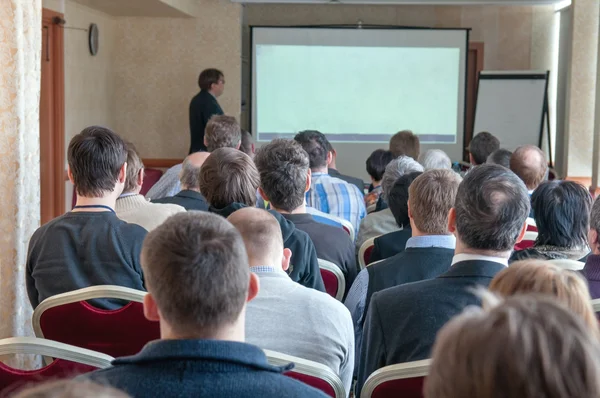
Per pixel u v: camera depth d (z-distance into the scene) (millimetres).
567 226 2557
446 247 2385
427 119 10031
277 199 3029
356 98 10000
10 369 1573
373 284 2383
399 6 10219
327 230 3002
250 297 1413
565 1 9797
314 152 4094
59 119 7523
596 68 8812
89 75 8547
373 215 3566
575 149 9242
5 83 2975
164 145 9680
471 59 10398
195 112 8516
